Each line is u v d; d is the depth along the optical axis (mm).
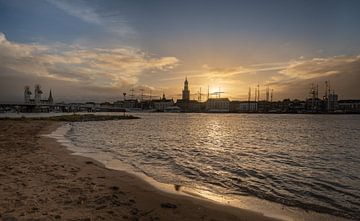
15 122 54250
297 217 8297
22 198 8570
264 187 11742
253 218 8070
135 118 123312
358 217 8438
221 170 15117
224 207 8906
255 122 103562
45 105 168625
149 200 9180
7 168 12867
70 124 61656
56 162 15141
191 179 12789
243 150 24453
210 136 40156
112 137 34938
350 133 51125
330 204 9648
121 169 14273
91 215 7473
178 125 73500
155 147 25062
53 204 8180
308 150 26062
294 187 11898
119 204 8516
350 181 13250
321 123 97188
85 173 12695
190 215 8016
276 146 28859
